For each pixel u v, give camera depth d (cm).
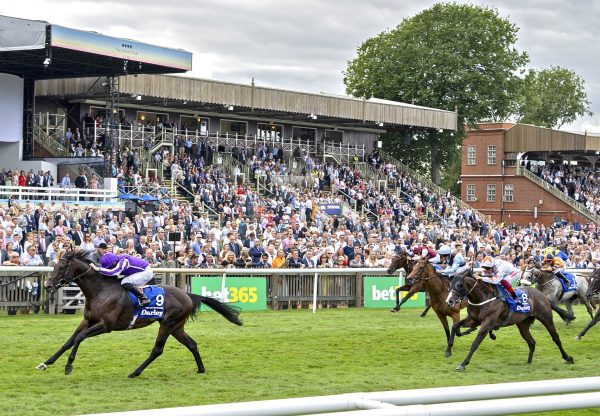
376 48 5484
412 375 1209
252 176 3597
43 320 1661
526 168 5544
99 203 2839
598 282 1691
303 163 4003
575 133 5281
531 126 5484
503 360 1361
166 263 1886
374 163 4366
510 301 1270
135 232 2394
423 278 1430
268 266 2066
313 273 2041
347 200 3781
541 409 375
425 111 4631
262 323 1731
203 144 3562
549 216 5359
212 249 2233
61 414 924
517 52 5375
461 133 5234
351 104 4238
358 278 2120
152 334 1512
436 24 5256
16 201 2681
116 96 3312
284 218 2938
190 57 3139
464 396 389
